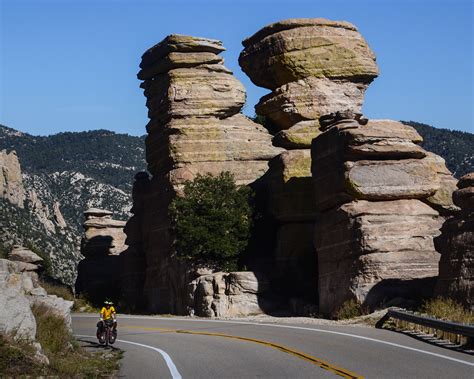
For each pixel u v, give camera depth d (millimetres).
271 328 27938
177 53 47094
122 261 59625
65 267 96812
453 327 20547
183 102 46688
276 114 44938
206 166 46156
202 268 42625
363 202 32781
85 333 31062
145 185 55062
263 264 43031
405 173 32969
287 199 41750
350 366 16812
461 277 26391
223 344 22953
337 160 33750
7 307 16922
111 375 17297
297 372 16234
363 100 45312
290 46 44594
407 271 31438
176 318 38625
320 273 35219
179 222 43000
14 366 15555
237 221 43062
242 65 47312
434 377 14945
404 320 25016
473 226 26625
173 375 16484
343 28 45344
